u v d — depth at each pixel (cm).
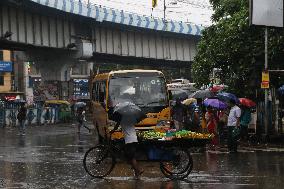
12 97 7131
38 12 4922
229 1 3142
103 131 2038
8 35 4388
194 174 1406
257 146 2245
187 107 2445
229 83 2895
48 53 6156
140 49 6388
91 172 1370
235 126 1956
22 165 1648
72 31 5581
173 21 6469
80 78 9325
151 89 1914
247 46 2752
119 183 1268
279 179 1295
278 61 2645
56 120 5594
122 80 1919
